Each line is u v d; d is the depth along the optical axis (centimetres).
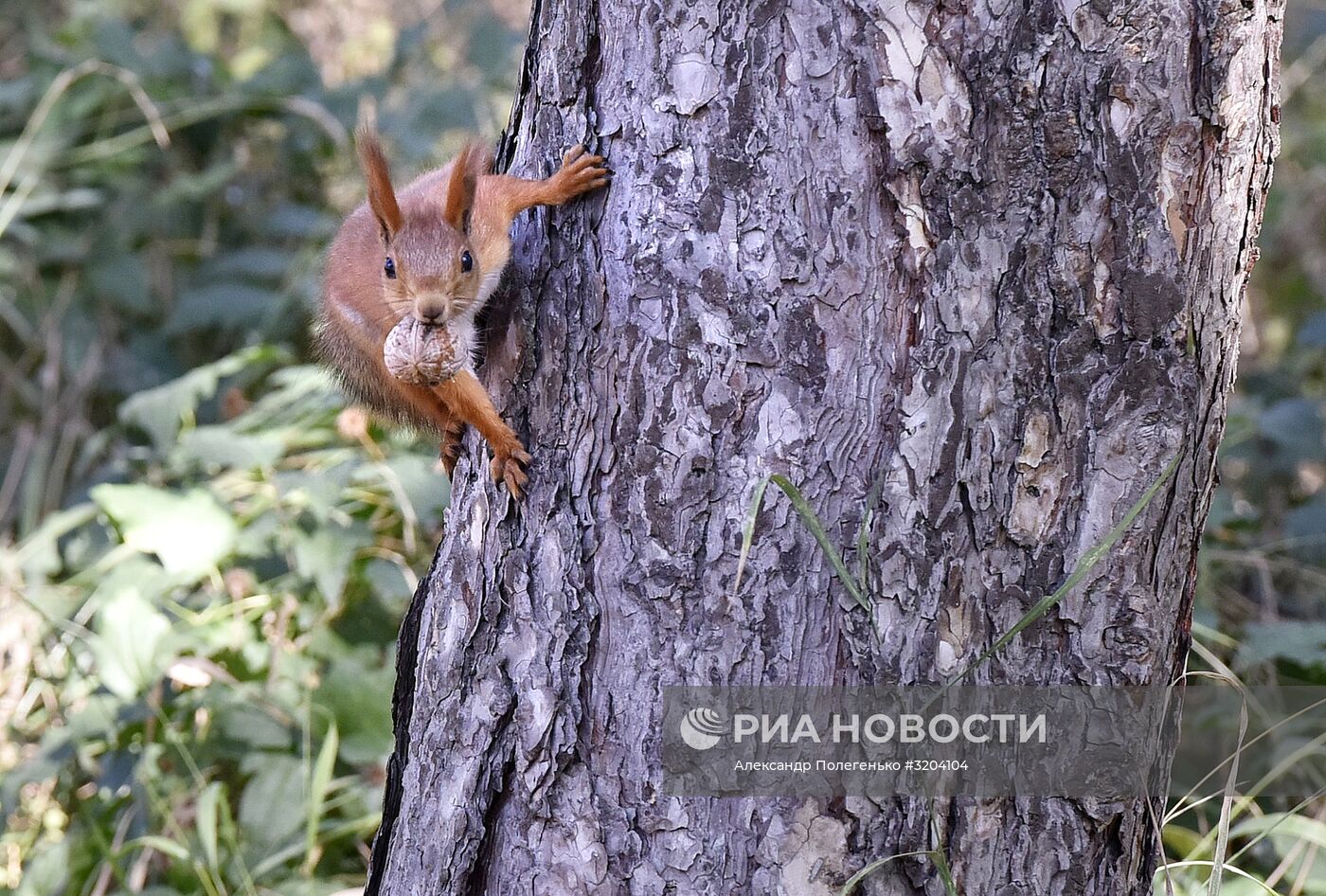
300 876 561
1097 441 361
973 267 349
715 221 357
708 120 356
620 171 371
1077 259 353
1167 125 348
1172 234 354
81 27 1062
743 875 367
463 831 396
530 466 388
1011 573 366
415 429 547
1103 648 373
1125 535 367
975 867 373
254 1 1220
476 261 396
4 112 1036
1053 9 340
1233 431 792
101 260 992
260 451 647
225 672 623
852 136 346
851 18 342
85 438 945
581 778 380
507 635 392
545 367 386
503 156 439
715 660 365
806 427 356
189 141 1058
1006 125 344
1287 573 758
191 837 588
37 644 697
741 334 356
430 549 699
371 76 1036
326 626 658
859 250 350
